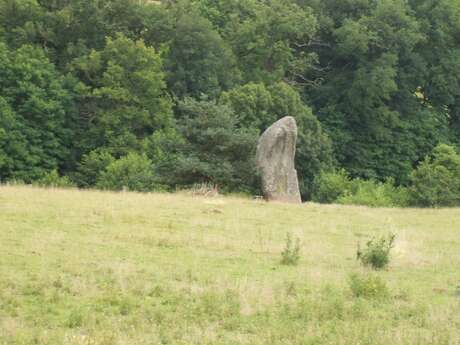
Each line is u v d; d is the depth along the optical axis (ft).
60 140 212.84
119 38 217.77
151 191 145.28
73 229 87.86
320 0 278.26
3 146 199.62
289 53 260.01
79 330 49.88
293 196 150.41
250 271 71.87
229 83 244.63
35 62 208.85
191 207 112.57
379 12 258.57
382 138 252.62
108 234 86.07
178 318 53.42
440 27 267.80
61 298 57.26
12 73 206.59
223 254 79.87
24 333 48.34
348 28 254.47
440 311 58.95
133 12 240.32
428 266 81.20
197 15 243.19
